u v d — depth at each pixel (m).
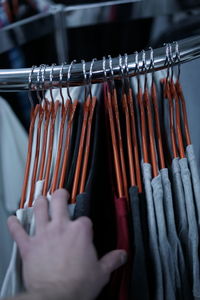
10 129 0.80
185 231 0.47
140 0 1.22
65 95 0.57
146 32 1.33
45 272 0.35
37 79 0.46
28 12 1.25
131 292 0.43
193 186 0.47
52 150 0.49
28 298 0.32
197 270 0.47
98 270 0.37
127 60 0.45
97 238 0.53
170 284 0.45
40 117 0.50
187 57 0.46
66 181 0.48
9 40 1.10
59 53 1.27
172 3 1.23
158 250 0.44
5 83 0.46
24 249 0.38
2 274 0.80
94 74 0.45
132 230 0.44
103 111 0.57
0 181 0.81
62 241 0.37
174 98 0.49
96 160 0.50
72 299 0.33
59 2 1.40
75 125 0.54
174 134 0.49
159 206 0.44
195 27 1.28
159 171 0.47
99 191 0.56
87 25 1.26
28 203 0.47
